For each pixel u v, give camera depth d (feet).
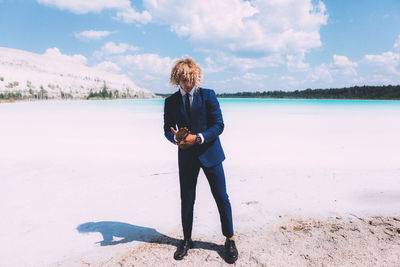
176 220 7.98
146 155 17.53
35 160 16.12
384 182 11.24
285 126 35.35
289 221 7.70
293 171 13.26
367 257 5.79
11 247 6.55
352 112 70.44
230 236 6.06
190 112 5.90
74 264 5.82
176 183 11.52
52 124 38.73
